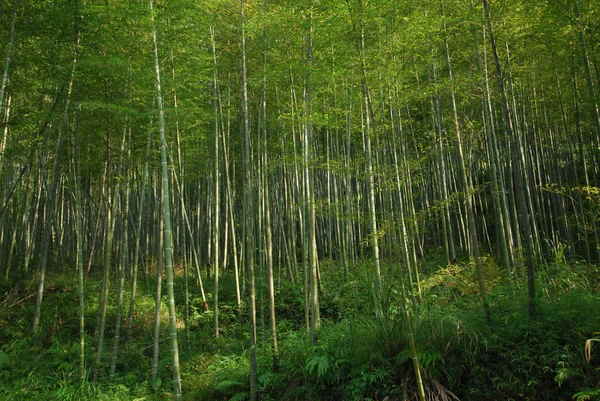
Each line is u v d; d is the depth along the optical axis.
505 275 7.35
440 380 4.88
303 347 6.16
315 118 6.39
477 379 4.74
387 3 4.99
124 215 8.13
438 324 5.32
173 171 11.53
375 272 5.23
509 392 4.57
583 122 10.48
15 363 7.17
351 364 5.34
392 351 5.20
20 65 7.60
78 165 7.02
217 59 10.09
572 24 6.79
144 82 6.44
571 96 9.47
